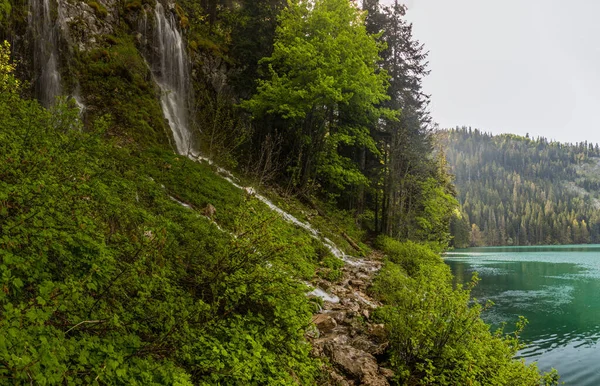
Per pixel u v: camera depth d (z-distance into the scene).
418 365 5.88
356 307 8.06
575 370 11.67
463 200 194.50
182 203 10.27
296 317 5.27
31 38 13.79
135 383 3.03
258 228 5.62
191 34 22.77
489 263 46.31
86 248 4.29
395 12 27.30
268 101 18.83
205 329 4.40
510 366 6.11
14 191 3.78
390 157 25.52
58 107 5.77
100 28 16.91
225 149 17.92
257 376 4.09
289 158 20.03
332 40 18.17
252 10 23.83
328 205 21.83
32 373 2.40
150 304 4.10
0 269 3.14
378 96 19.39
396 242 21.50
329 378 5.25
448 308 6.48
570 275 32.91
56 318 3.33
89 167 5.77
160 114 16.61
